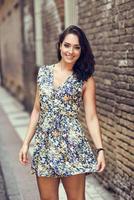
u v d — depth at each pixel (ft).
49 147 13.05
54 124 13.02
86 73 13.23
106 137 21.11
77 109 13.26
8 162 27.71
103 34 20.92
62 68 13.34
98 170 13.10
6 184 23.34
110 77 20.13
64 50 13.16
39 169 13.14
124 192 18.58
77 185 13.32
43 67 13.52
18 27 58.23
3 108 53.98
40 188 13.46
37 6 39.81
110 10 19.69
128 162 17.98
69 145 12.98
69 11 27.12
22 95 55.36
